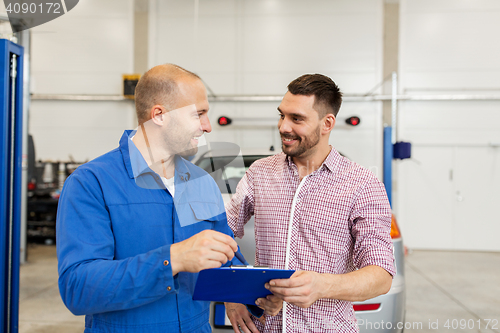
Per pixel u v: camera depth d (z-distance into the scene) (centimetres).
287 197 94
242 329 95
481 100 548
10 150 144
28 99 378
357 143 419
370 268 80
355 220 89
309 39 575
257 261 97
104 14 583
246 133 566
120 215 69
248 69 583
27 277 314
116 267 62
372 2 564
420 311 252
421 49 561
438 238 555
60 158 534
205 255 62
